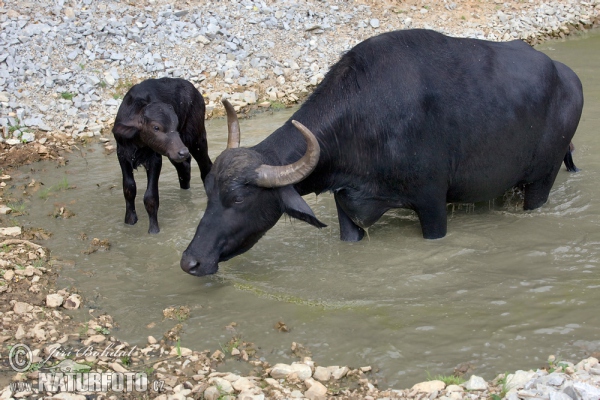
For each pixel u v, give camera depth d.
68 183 9.27
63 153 10.48
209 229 6.12
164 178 9.46
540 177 7.72
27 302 6.18
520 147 7.31
